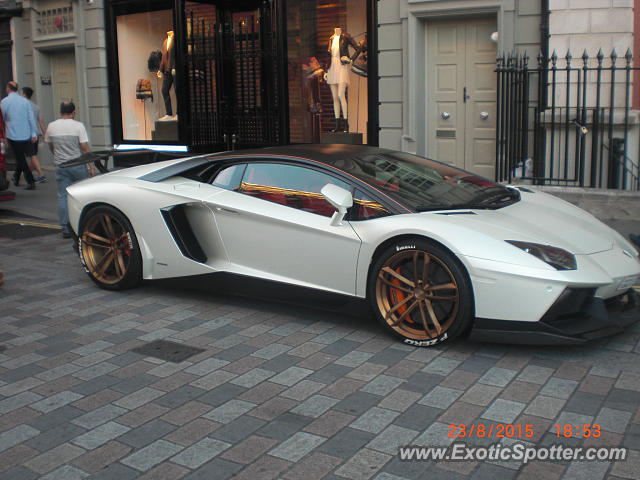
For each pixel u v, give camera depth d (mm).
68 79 13984
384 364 3984
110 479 2840
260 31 11102
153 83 12344
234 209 4871
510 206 4613
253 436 3168
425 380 3744
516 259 3885
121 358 4195
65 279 6105
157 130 12430
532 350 4133
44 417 3428
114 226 5574
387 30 9422
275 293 4793
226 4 11391
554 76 7633
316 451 3014
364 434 3160
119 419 3383
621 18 7840
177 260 5191
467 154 9414
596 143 7711
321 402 3508
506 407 3398
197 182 5227
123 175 5629
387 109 9625
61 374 3975
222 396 3615
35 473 2902
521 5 8469
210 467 2908
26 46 14164
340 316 4879
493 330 3975
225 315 4973
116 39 12672
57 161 7809
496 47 8992
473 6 8719
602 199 7504
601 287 3969
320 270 4543
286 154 4898
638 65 7902
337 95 10383
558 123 8203
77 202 5648
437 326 4125
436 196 4535
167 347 4359
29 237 8062
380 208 4371
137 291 5648
